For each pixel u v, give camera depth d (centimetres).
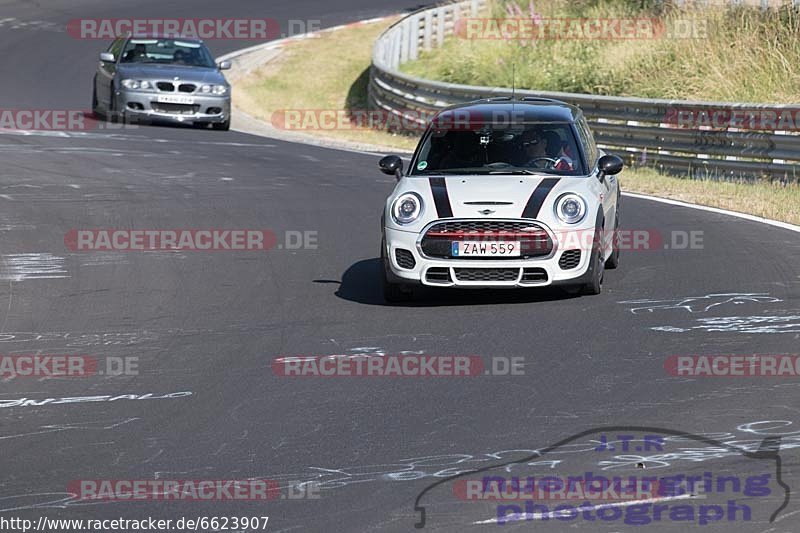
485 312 3450
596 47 9975
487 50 10906
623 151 7031
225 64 8969
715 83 8250
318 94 11344
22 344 3186
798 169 5984
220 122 8531
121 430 2430
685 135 6581
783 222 4941
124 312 3544
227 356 3014
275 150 7494
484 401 2564
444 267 3506
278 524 1912
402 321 3366
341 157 7256
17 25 12938
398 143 8475
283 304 3622
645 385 2650
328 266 4203
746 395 2553
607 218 3834
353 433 2367
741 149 6278
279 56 12288
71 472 2180
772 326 3161
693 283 3769
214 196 5625
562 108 4059
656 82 8775
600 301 3544
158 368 2916
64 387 2767
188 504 2006
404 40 11862
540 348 3006
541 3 11181
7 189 5650
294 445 2302
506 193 3575
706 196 5716
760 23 8688
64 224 4900
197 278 4012
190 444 2327
